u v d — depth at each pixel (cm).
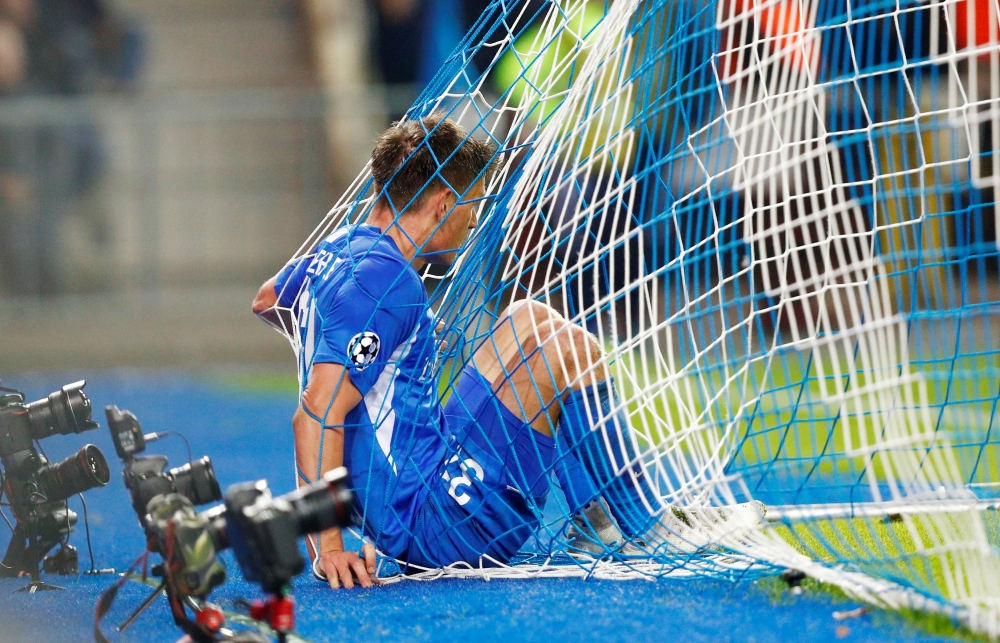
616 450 974
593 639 741
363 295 961
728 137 944
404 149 1009
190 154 3831
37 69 4112
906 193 1217
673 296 2497
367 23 4306
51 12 4141
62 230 3741
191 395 2964
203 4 4981
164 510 726
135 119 3788
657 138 1986
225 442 2136
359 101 3844
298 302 1079
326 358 953
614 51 953
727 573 905
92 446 964
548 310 998
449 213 1002
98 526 1345
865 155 2388
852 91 2352
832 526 1058
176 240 3853
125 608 885
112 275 3809
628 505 975
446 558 987
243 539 682
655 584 912
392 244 997
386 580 981
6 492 977
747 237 917
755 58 976
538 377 970
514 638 750
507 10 1056
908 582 805
